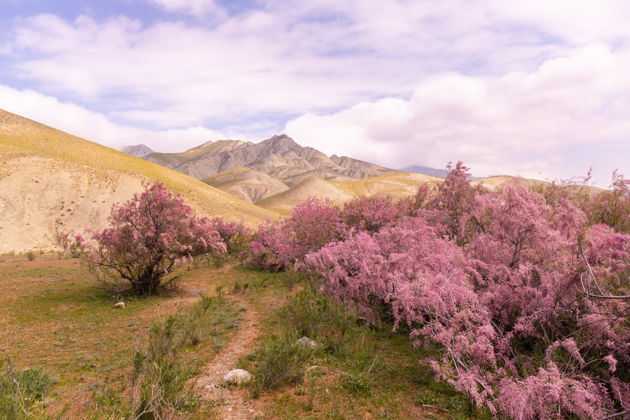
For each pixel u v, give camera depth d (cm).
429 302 579
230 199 9356
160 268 1511
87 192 5203
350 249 861
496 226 716
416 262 725
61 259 2558
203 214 6538
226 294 1293
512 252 702
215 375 613
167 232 1347
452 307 564
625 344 473
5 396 432
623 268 522
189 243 1437
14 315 1074
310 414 484
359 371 607
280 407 502
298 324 796
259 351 666
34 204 4550
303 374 590
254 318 965
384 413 483
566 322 572
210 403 507
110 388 543
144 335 863
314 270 1077
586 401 429
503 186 760
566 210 649
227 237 2455
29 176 4906
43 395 552
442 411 489
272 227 1959
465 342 500
